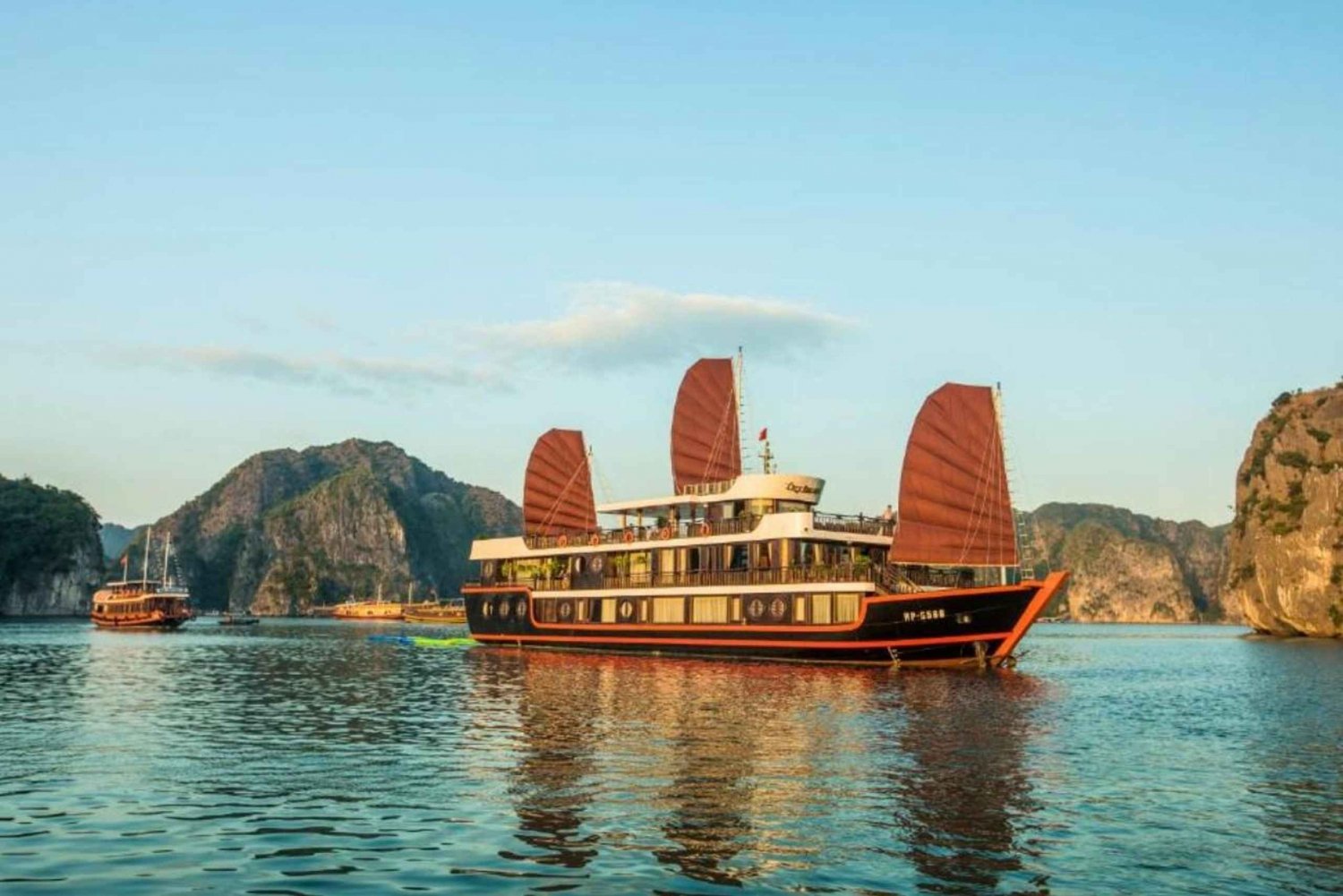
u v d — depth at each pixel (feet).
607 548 192.24
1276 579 430.20
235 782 62.75
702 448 200.13
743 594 167.32
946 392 157.48
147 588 413.59
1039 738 82.33
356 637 319.68
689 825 52.08
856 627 152.15
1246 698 124.26
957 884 43.29
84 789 60.59
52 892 40.83
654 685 126.62
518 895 41.09
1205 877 44.78
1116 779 65.82
